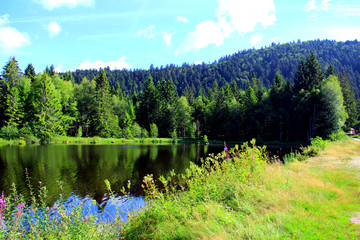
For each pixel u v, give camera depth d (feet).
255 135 180.24
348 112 165.07
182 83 551.18
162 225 14.92
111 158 84.02
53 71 248.52
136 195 40.34
